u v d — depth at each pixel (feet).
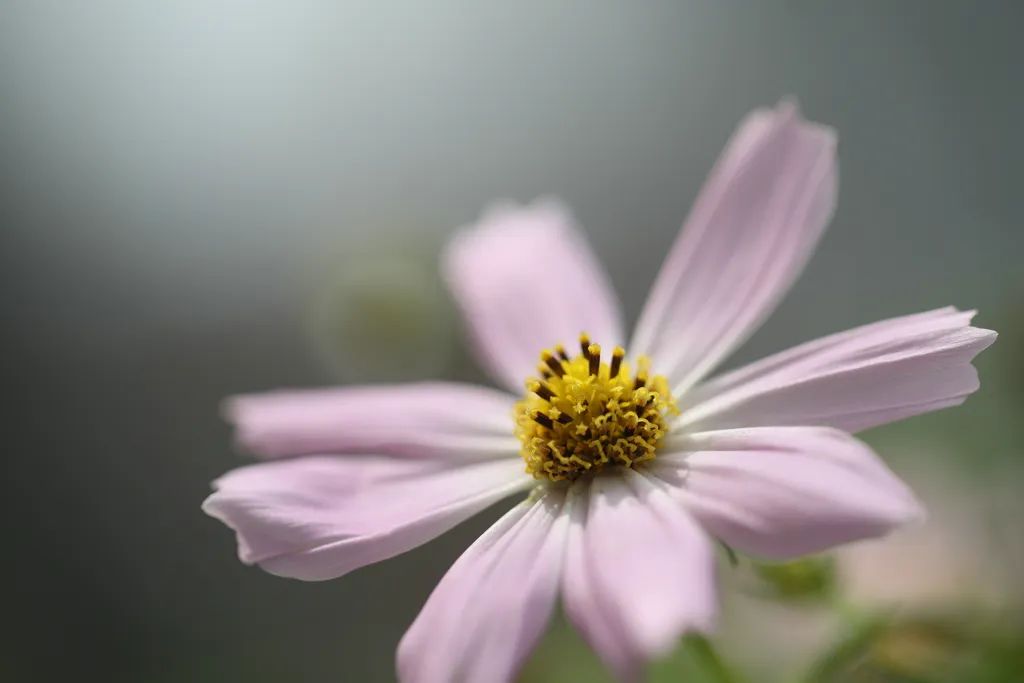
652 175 1.67
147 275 1.65
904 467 0.97
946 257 1.49
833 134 0.82
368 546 0.75
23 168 1.66
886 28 1.57
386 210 1.62
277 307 1.59
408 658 0.72
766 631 0.92
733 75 1.64
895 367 0.74
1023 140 1.48
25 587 1.49
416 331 1.13
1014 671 0.83
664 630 0.67
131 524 1.54
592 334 0.87
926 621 0.84
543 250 0.90
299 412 0.85
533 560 0.73
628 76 1.69
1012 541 0.90
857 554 0.87
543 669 0.96
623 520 0.73
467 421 0.83
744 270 0.82
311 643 1.42
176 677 1.42
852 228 1.56
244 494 0.76
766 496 0.71
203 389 1.59
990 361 0.99
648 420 0.77
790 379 0.76
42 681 1.43
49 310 1.63
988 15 1.51
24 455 1.55
